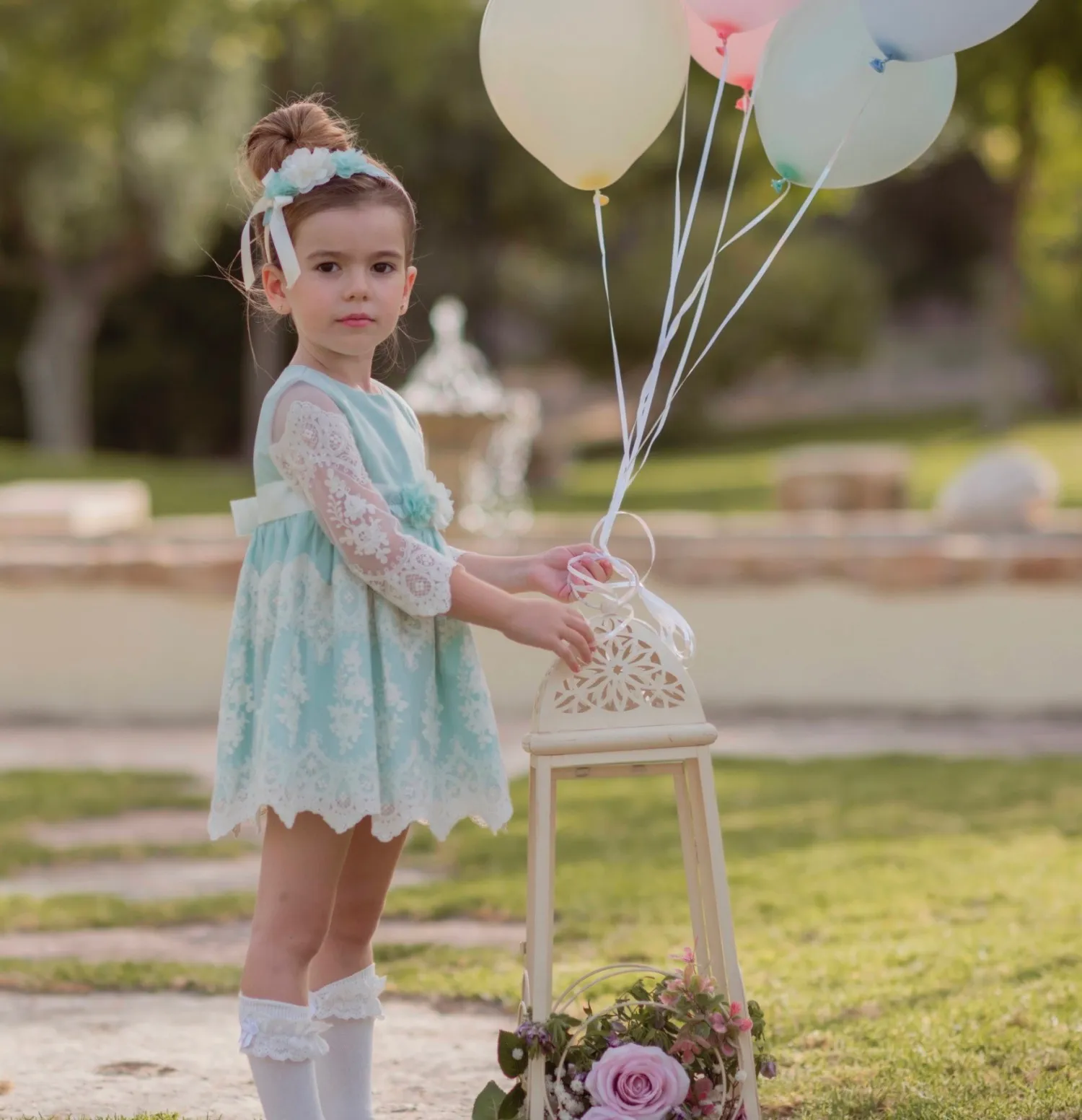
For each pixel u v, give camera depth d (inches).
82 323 821.2
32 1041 121.2
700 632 302.2
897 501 501.0
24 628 304.3
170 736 287.0
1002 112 380.5
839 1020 120.0
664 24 96.0
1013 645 294.2
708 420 1043.9
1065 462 719.1
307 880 89.4
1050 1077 105.2
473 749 93.1
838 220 1282.0
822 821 200.4
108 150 706.2
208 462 1070.4
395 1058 116.6
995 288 912.3
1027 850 178.5
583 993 128.8
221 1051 118.9
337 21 781.3
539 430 735.1
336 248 90.3
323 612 89.7
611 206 986.1
